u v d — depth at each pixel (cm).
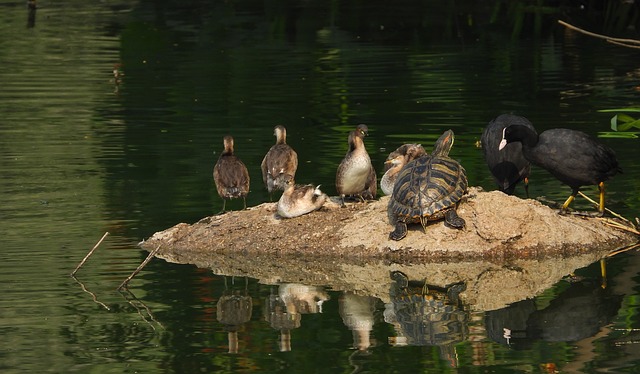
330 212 1500
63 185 1759
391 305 1207
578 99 2350
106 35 3372
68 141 2070
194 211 1605
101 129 2172
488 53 2994
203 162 1902
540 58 2902
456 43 3173
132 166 1880
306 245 1434
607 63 2803
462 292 1255
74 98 2477
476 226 1416
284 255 1430
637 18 3438
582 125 2084
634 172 1759
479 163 1820
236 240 1461
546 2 3709
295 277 1335
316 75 2720
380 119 2203
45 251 1416
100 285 1280
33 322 1147
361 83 2602
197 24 3556
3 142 2062
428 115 2223
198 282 1305
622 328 1108
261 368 1005
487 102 2347
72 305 1205
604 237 1451
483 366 1008
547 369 995
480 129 2081
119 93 2531
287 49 3117
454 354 1041
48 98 2477
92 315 1170
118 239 1475
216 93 2519
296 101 2406
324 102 2391
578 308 1178
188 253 1448
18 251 1410
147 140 2070
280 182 1486
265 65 2869
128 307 1198
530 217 1433
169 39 3291
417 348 1060
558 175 1477
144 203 1652
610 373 984
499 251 1402
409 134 2055
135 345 1076
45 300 1223
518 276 1318
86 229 1516
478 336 1093
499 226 1412
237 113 2295
